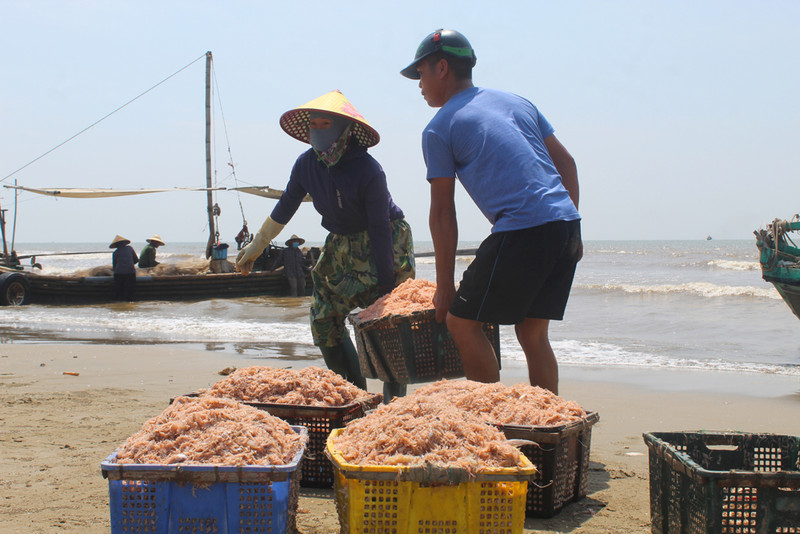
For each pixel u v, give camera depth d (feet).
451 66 13.84
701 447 9.88
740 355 31.71
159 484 8.08
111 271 67.10
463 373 14.52
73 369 26.63
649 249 345.10
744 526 7.80
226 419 8.98
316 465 11.93
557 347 34.24
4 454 13.65
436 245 13.35
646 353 32.22
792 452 9.74
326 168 16.46
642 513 10.72
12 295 60.39
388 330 14.34
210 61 82.12
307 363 28.68
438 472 7.77
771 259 39.91
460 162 12.93
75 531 9.68
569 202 12.44
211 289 65.67
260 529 8.07
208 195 81.51
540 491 10.48
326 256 16.99
